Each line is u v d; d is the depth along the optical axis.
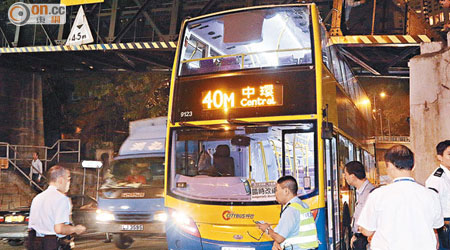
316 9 8.05
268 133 7.54
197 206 7.59
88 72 20.75
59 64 19.39
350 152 10.54
